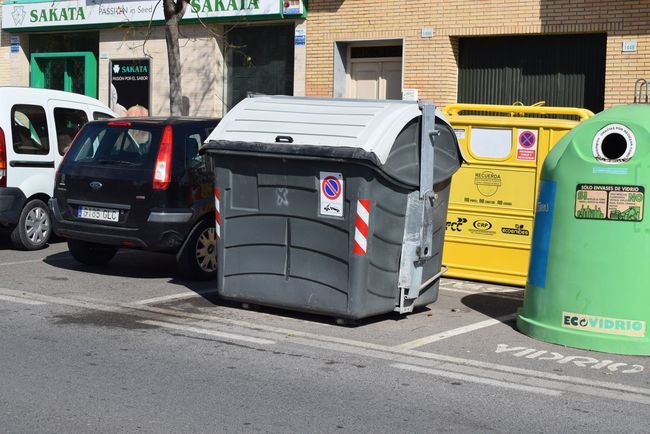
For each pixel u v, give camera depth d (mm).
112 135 10906
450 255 11445
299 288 9008
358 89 17484
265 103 9445
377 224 8781
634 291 8234
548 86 15438
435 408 6777
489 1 15484
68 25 20469
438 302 10211
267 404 6758
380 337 8617
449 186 9812
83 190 10797
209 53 18625
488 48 15922
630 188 8219
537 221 8836
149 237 10453
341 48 17281
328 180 8758
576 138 8539
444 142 9562
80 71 21250
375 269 8867
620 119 8359
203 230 10820
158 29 19500
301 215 8938
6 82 22094
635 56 14336
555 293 8539
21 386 6980
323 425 6395
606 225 8297
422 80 16219
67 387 6992
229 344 8258
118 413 6496
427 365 7785
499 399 7004
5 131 12352
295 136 8891
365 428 6363
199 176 10711
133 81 19984
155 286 10625
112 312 9320
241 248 9305
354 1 16828
